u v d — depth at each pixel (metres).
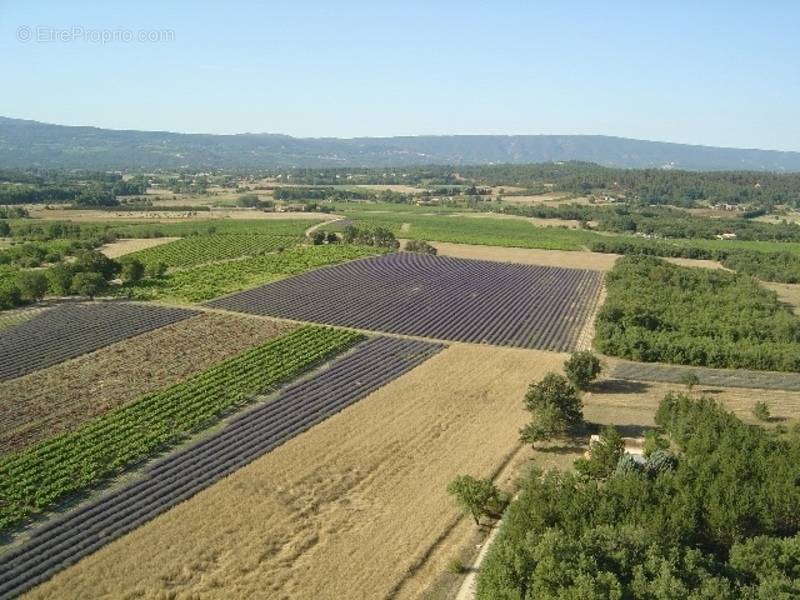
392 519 54.25
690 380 87.06
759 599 40.72
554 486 52.28
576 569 40.62
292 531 51.97
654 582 40.53
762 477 54.84
